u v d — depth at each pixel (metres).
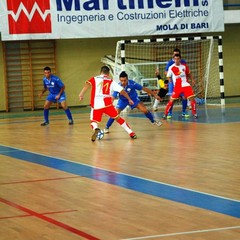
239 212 7.06
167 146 12.98
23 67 24.67
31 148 13.50
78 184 9.17
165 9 24.61
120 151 12.49
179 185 8.83
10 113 23.81
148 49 26.11
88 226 6.62
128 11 24.27
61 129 17.19
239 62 27.69
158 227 6.49
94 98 14.22
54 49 25.06
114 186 8.92
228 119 18.23
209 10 25.17
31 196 8.39
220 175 9.52
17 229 6.56
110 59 25.27
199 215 6.97
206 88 24.83
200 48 26.45
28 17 23.17
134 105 16.30
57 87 18.20
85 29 23.84
